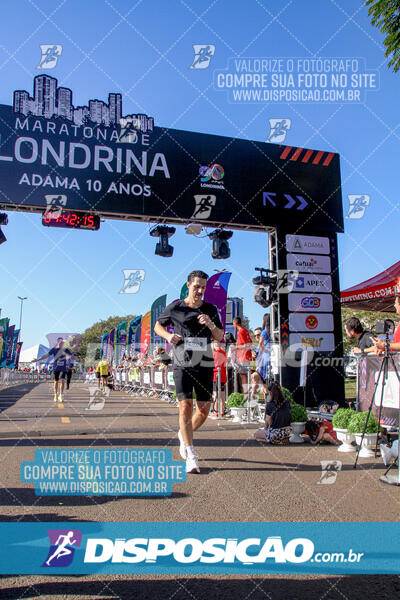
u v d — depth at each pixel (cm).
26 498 314
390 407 482
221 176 905
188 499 312
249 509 290
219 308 831
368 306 974
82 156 826
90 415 833
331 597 184
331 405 791
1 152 786
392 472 393
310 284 931
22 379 3472
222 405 837
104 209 828
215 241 936
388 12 473
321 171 978
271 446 525
